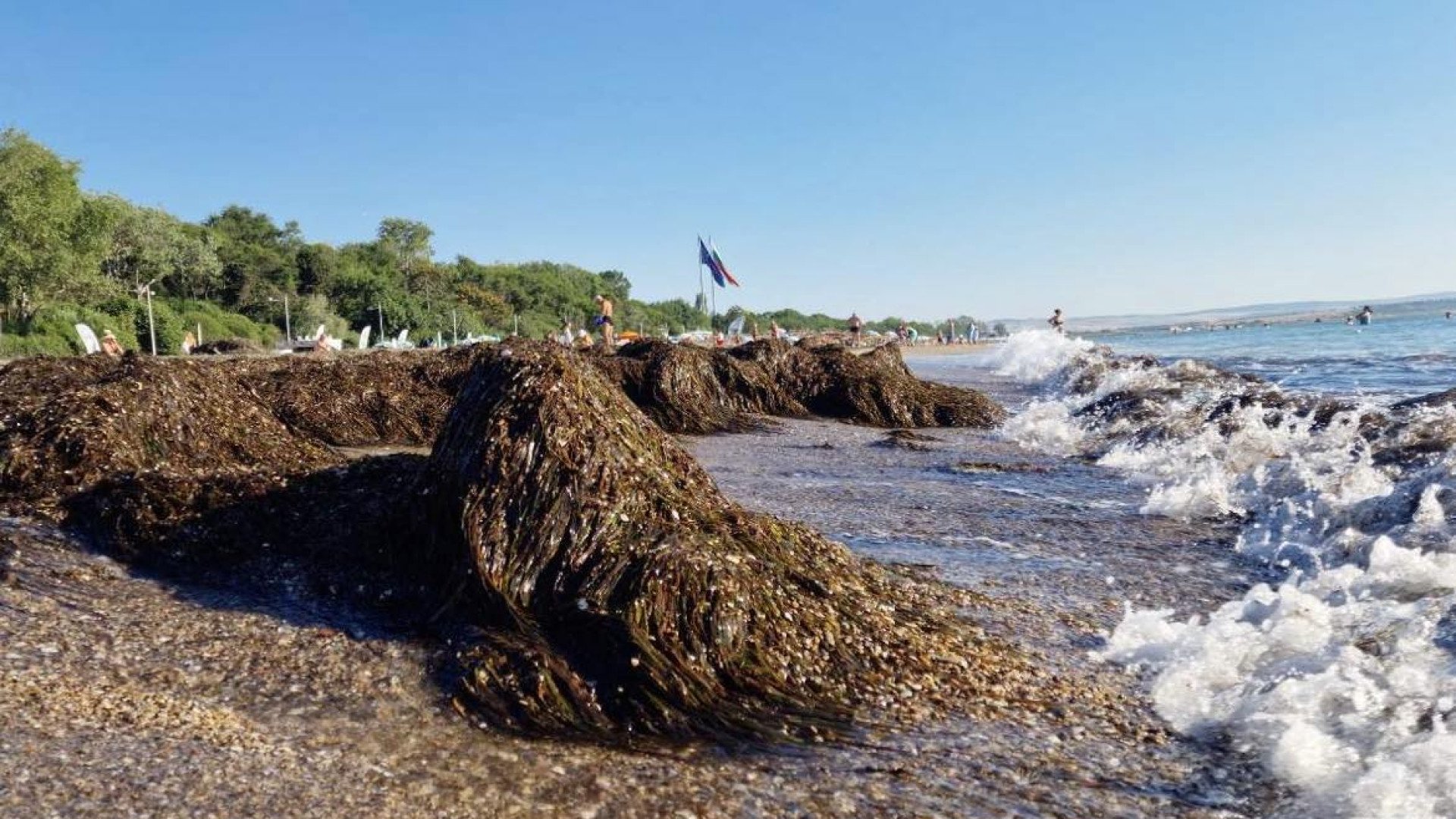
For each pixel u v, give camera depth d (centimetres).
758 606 592
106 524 807
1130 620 696
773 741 509
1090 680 600
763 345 2488
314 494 830
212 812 407
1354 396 2092
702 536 642
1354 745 480
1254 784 462
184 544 774
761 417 2264
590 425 688
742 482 1371
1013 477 1397
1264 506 1086
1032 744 509
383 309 10475
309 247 11956
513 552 633
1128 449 1580
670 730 516
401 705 532
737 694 549
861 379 2334
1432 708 503
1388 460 1202
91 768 436
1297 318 15588
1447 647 579
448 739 497
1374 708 512
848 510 1145
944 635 646
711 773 473
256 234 14200
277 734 492
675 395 2142
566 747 494
